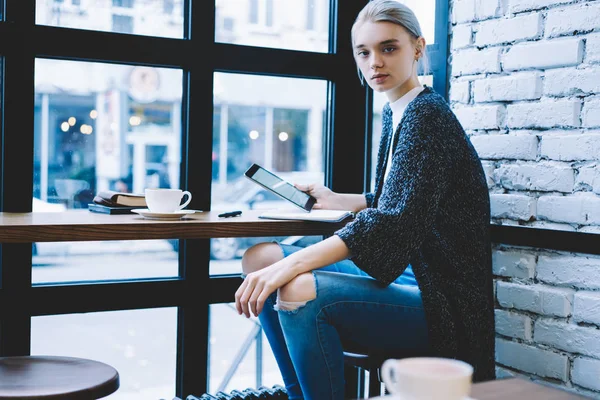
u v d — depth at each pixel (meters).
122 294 2.08
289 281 1.52
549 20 1.85
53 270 2.03
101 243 2.08
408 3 2.28
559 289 1.84
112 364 2.12
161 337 2.19
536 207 1.89
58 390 1.26
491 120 2.00
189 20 2.13
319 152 2.39
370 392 2.17
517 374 1.95
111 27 2.03
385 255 1.51
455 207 1.63
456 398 0.69
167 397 2.21
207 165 2.16
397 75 1.74
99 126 2.04
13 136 1.91
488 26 2.01
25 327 1.98
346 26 2.36
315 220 1.66
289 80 2.31
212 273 2.24
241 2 2.21
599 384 1.74
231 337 2.29
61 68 1.98
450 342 1.55
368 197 1.98
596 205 1.75
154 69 2.10
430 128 1.60
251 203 2.26
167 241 2.18
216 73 2.19
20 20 1.90
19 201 1.93
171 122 2.13
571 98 1.80
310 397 1.55
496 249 2.00
